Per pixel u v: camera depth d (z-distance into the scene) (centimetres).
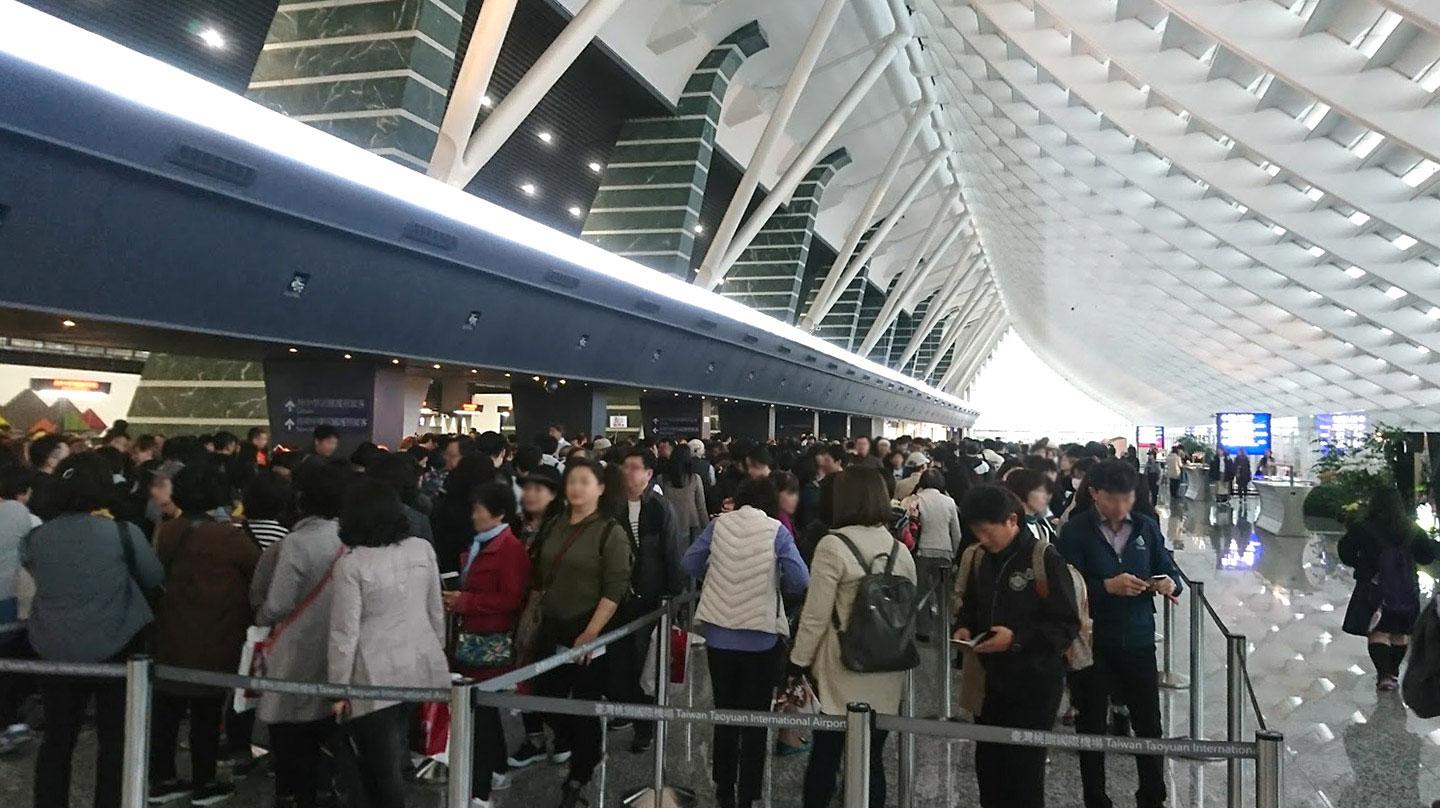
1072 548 486
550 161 2045
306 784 455
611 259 1596
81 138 739
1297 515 1819
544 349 1591
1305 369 3350
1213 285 2836
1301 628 952
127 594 454
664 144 2156
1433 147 1164
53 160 737
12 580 527
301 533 444
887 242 4959
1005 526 408
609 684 550
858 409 4519
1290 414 4638
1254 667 796
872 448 1140
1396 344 2452
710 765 558
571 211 2169
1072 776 545
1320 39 1212
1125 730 613
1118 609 476
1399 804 492
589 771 493
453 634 605
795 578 473
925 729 334
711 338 2212
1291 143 1527
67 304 831
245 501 533
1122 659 475
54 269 799
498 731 506
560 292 1502
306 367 1405
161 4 1168
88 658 437
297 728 450
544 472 671
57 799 430
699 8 1989
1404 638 713
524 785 522
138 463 859
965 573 440
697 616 482
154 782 493
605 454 789
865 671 410
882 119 2825
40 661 410
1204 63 1521
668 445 1085
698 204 2158
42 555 440
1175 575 486
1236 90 1528
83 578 439
